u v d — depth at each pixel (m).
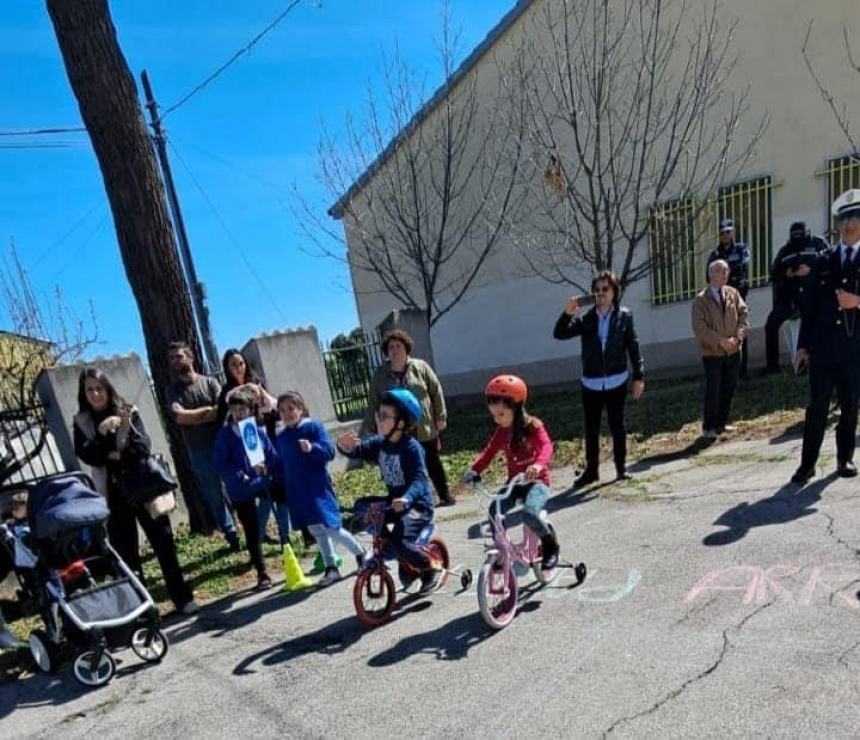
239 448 5.27
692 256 11.38
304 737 3.16
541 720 2.95
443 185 12.91
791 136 10.81
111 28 6.54
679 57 11.02
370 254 13.34
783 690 2.84
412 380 6.45
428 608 4.36
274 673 3.84
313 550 6.11
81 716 3.70
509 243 13.30
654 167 10.62
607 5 9.94
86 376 4.80
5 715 3.82
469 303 14.05
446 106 12.62
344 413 10.01
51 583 4.11
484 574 3.74
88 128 6.66
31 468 7.14
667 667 3.17
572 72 10.99
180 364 6.32
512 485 3.96
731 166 11.22
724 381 7.25
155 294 6.88
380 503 4.32
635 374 6.22
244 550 6.39
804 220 10.91
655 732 2.72
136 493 4.75
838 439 5.19
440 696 3.28
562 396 11.70
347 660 3.83
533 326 13.52
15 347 10.10
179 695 3.77
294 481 5.00
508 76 12.14
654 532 4.89
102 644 3.96
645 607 3.80
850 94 10.31
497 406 4.07
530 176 12.50
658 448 7.34
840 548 4.04
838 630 3.21
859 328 4.86
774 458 6.10
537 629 3.78
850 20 10.14
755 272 11.45
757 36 10.72
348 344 10.73
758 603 3.60
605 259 10.45
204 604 5.18
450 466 8.34
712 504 5.22
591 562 4.57
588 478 6.45
